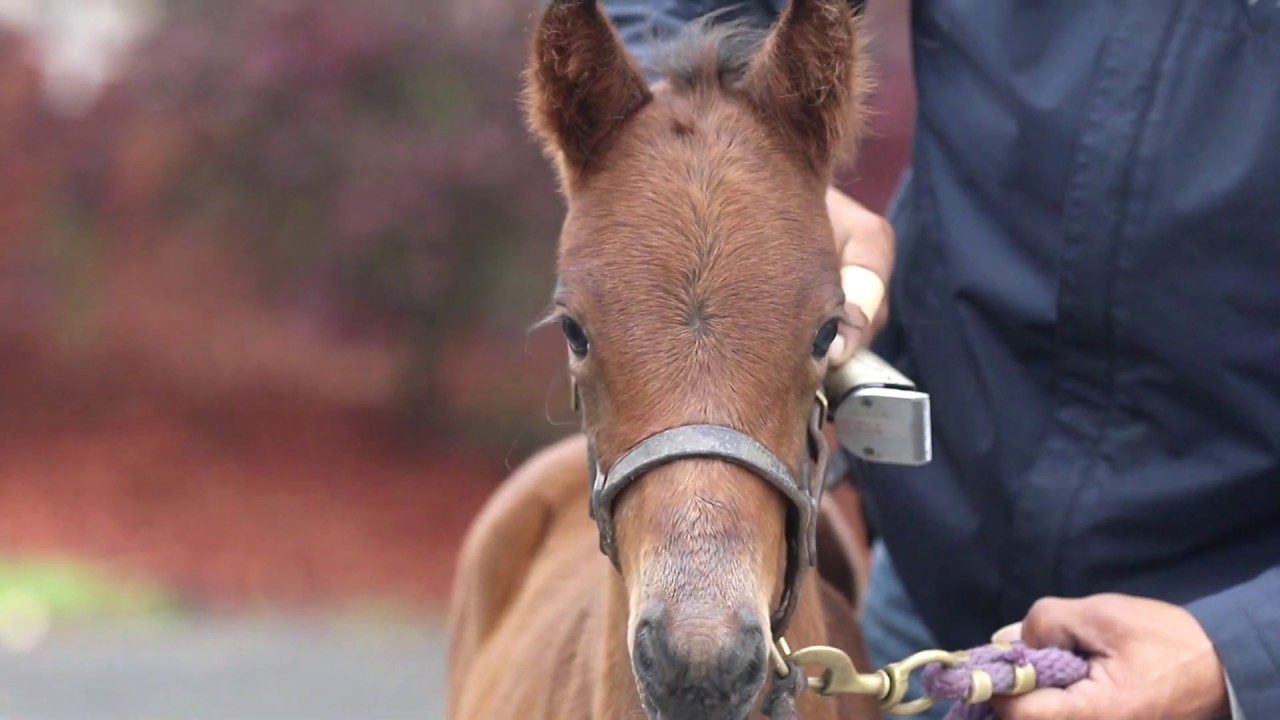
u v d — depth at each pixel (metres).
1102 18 4.27
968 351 4.56
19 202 20.03
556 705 4.67
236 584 16.05
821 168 3.80
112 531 17.17
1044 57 4.36
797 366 3.57
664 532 3.39
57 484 18.30
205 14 17.81
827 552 5.54
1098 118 4.22
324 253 17.42
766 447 3.50
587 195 3.76
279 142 17.17
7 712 12.08
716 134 3.74
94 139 18.91
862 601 5.80
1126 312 4.23
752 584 3.36
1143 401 4.29
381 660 14.05
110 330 20.89
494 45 16.88
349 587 16.12
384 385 19.52
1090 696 3.88
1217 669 3.89
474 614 6.07
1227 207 4.09
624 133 3.78
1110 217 4.21
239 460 19.02
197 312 20.56
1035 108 4.33
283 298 18.27
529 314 17.39
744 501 3.43
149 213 19.58
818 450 3.76
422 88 16.92
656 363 3.51
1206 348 4.16
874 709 4.89
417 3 16.97
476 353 17.98
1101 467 4.38
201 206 17.88
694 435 3.45
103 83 19.05
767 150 3.75
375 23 16.75
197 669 13.55
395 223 16.70
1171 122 4.15
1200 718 3.93
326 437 19.53
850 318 3.98
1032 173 4.35
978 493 4.61
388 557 16.84
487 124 16.80
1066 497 4.41
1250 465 4.20
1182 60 4.15
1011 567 4.60
